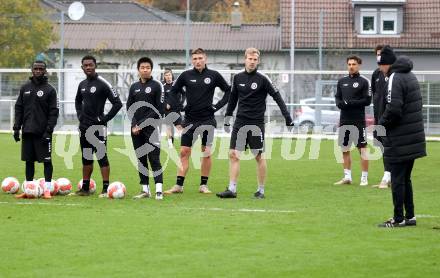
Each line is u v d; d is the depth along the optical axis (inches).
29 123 1138.0
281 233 864.9
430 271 695.7
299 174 1503.4
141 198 1146.0
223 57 4261.8
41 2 4594.0
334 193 1222.3
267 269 701.3
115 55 4185.5
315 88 2549.2
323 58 4079.7
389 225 909.2
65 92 2561.5
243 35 4318.4
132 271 693.3
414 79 902.4
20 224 915.4
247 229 887.1
